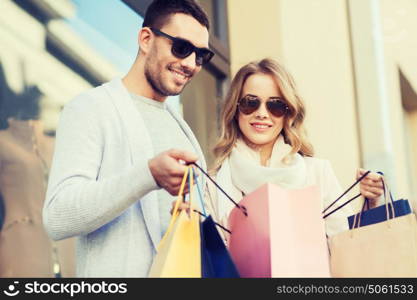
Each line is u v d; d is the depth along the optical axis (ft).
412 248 9.92
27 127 15.29
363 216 11.35
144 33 11.72
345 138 26.73
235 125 13.92
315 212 9.35
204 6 22.89
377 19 29.37
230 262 8.62
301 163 13.39
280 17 23.86
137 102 11.44
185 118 20.31
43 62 15.81
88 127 10.26
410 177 33.30
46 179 15.48
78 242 10.26
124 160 10.36
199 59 11.75
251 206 9.52
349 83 28.14
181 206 9.11
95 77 16.92
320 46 26.45
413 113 34.35
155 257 9.14
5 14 15.17
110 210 9.27
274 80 13.55
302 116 13.97
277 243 9.09
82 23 16.81
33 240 15.01
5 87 14.93
